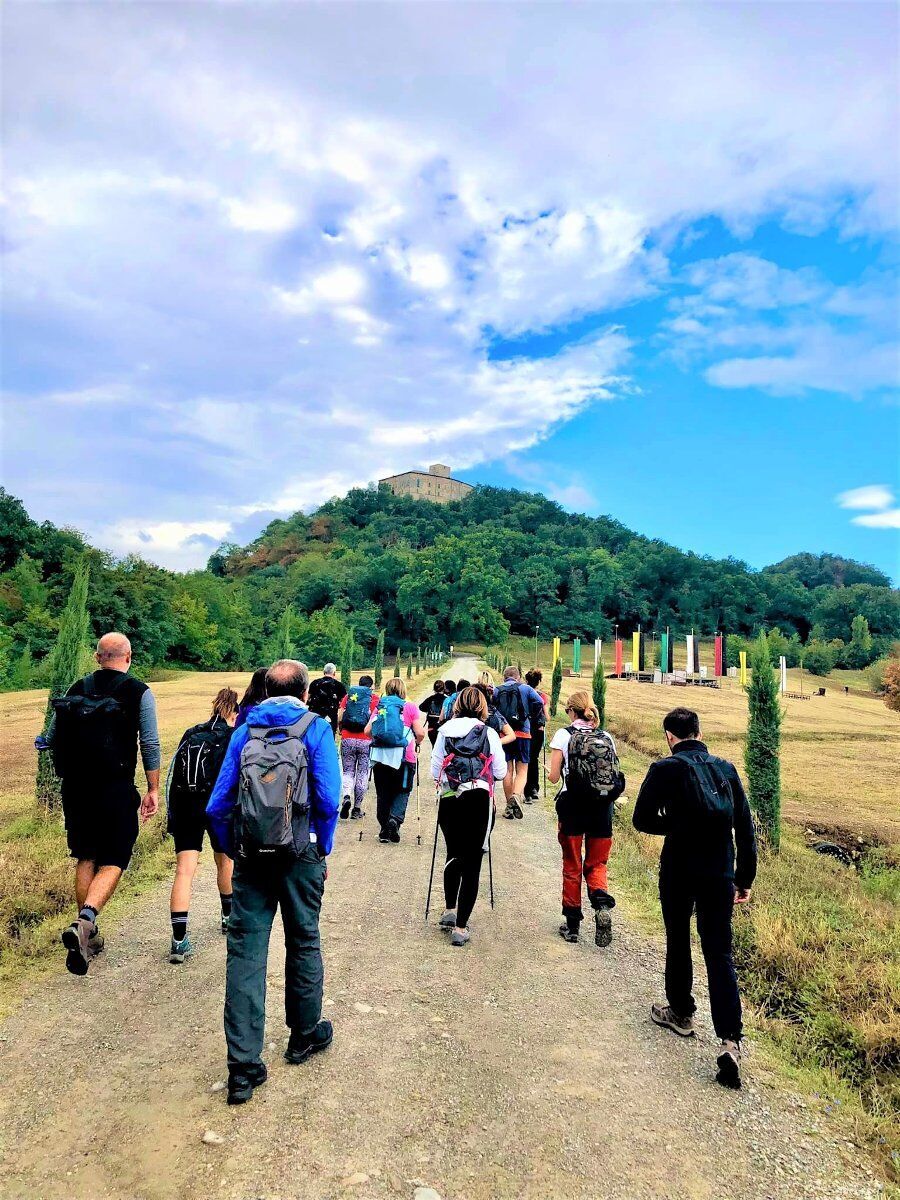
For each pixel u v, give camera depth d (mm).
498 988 4590
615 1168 2889
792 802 16297
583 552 169125
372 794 11883
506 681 10773
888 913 7199
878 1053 4016
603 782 5508
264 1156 2832
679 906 4109
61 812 9164
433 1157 2887
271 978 4586
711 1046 4027
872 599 143750
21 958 4699
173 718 25453
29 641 51156
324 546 186375
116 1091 3244
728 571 174625
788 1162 3016
